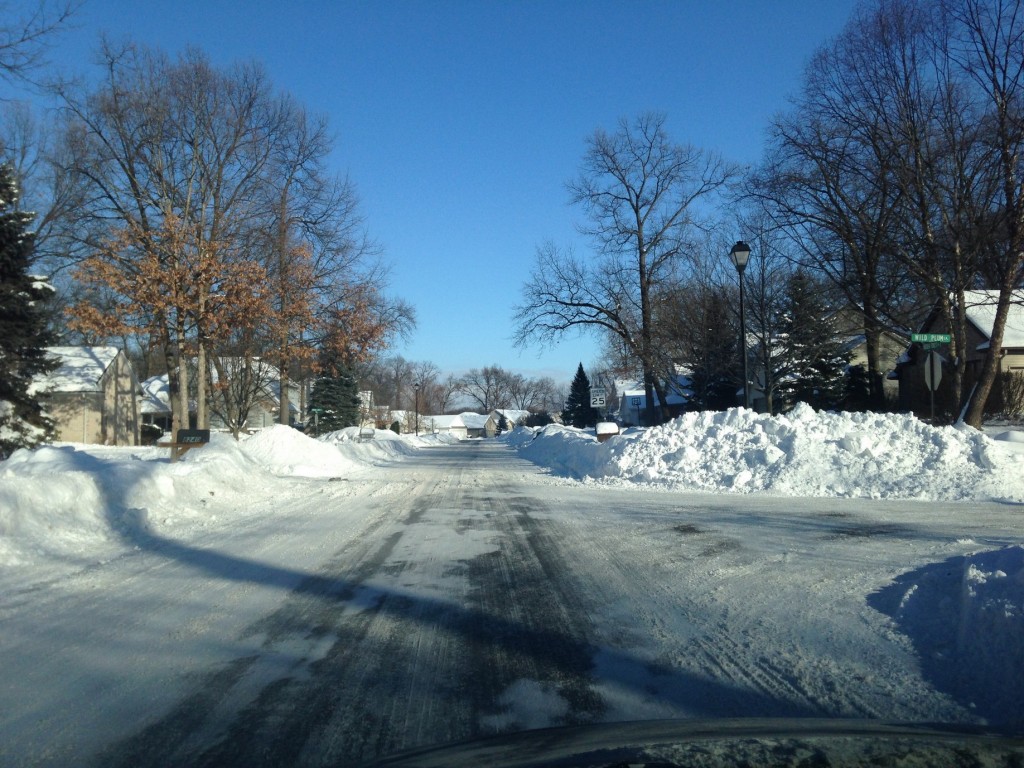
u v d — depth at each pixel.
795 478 16.55
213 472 16.11
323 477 22.42
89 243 31.45
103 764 4.28
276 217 34.38
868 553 9.48
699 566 9.06
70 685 5.50
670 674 5.64
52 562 9.54
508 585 8.42
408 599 7.89
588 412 86.62
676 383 41.84
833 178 28.52
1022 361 33.47
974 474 15.36
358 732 4.69
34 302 31.75
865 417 18.03
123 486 12.41
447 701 5.18
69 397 43.16
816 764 2.88
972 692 5.14
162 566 9.47
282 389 36.34
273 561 9.80
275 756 4.37
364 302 36.25
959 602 6.59
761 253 34.41
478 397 183.50
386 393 127.56
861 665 5.70
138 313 28.52
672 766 2.85
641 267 38.22
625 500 15.45
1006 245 25.42
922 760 2.93
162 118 31.61
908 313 31.02
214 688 5.45
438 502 15.70
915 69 25.22
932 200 26.89
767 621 6.83
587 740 3.32
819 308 35.69
